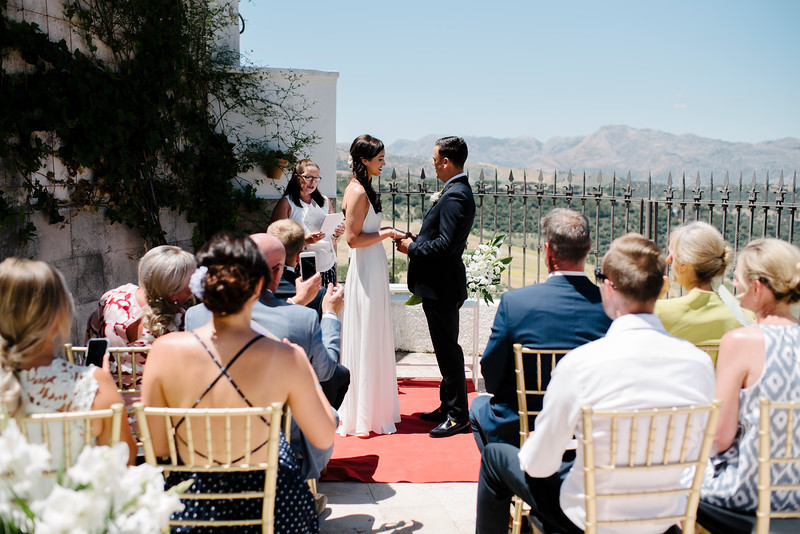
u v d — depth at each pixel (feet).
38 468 5.10
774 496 7.55
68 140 16.34
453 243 15.23
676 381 6.79
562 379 6.93
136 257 19.56
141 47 18.84
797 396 7.40
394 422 16.94
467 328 23.59
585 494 6.72
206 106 22.39
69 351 8.74
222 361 6.72
